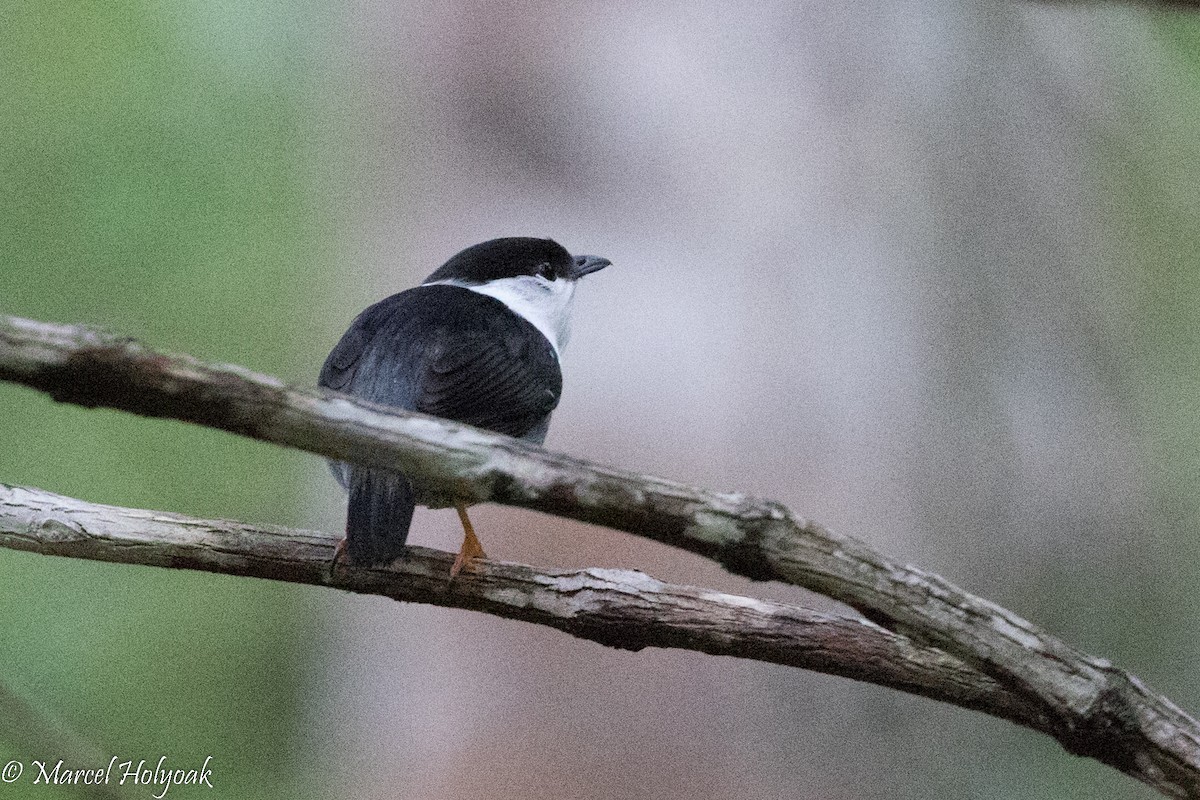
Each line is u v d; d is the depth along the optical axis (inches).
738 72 459.2
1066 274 463.5
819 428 441.4
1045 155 469.7
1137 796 432.1
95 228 606.9
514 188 468.1
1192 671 470.3
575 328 443.8
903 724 416.5
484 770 417.7
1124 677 230.4
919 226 454.3
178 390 191.3
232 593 543.8
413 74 478.3
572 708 417.4
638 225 454.9
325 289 600.4
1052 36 470.0
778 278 448.8
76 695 524.4
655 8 464.8
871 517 440.5
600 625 273.9
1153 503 482.9
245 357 601.3
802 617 267.6
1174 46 478.6
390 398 330.6
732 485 437.1
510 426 350.3
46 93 613.6
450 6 476.7
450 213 471.5
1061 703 227.6
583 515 208.5
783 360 443.8
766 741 412.5
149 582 544.7
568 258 421.4
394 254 475.5
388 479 277.6
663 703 415.5
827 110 457.4
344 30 593.3
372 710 431.5
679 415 440.1
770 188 452.4
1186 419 495.8
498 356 344.8
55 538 275.4
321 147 618.8
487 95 471.5
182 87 622.8
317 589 507.5
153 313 603.5
